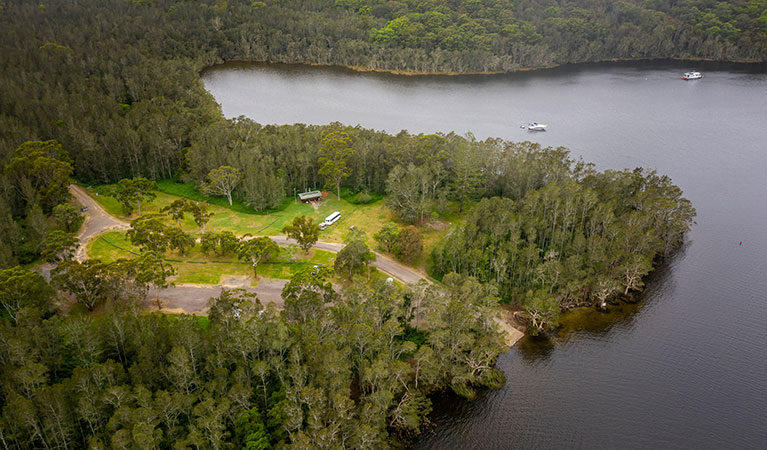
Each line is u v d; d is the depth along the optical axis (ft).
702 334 422.00
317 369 314.96
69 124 650.84
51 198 513.04
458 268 465.88
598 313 445.37
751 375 382.01
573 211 497.05
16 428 266.77
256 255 435.53
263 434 287.89
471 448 324.80
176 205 495.82
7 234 443.32
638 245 485.97
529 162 578.66
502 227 480.64
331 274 423.23
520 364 390.21
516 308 447.01
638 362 392.88
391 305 380.37
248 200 561.43
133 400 287.69
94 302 391.86
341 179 609.83
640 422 343.26
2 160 545.44
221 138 654.12
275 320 345.10
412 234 476.95
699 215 618.03
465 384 368.48
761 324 433.89
